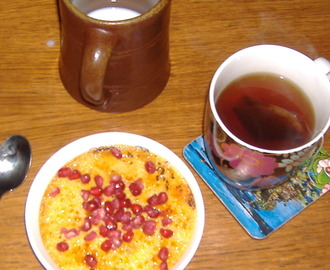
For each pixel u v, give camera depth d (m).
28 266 0.36
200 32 0.46
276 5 0.48
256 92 0.37
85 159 0.40
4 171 0.39
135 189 0.39
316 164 0.41
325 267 0.38
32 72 0.43
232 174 0.37
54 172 0.39
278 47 0.36
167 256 0.37
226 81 0.36
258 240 0.38
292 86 0.37
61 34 0.41
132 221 0.38
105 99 0.40
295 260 0.38
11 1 0.46
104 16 0.43
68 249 0.36
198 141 0.42
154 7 0.35
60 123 0.42
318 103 0.36
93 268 0.36
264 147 0.35
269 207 0.39
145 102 0.42
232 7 0.48
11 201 0.38
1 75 0.43
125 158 0.40
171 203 0.39
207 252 0.38
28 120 0.41
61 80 0.43
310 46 0.47
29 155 0.40
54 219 0.37
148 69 0.39
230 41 0.46
